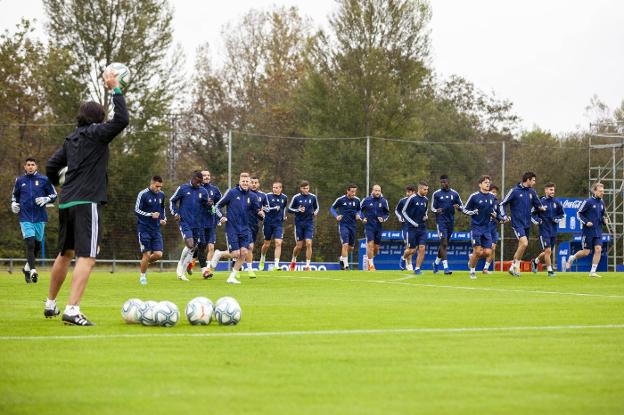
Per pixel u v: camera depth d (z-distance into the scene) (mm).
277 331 16078
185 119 90188
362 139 63812
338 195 62969
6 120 68000
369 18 78125
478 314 20141
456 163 66188
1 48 70000
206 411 9008
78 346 13734
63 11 69875
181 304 23656
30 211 33969
